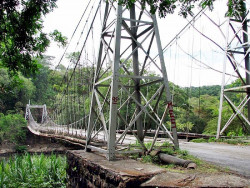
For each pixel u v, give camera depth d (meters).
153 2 3.41
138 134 5.75
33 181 7.91
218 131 9.52
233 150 6.64
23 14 4.71
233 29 9.58
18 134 29.75
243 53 9.65
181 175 3.51
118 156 5.04
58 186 7.79
